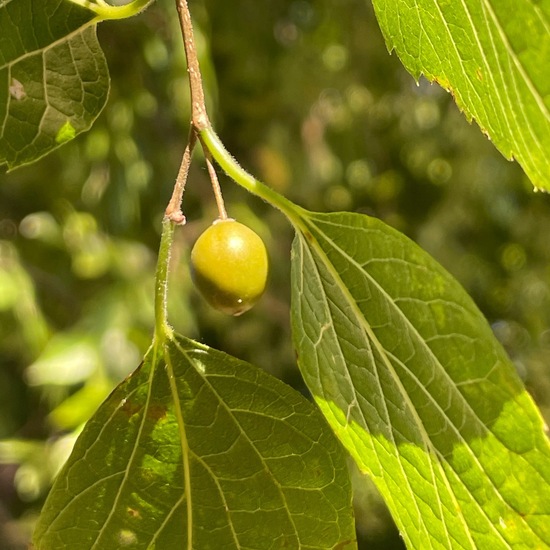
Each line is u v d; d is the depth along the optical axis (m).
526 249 0.60
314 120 0.53
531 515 0.20
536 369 0.55
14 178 0.47
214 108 0.39
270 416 0.21
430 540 0.21
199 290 0.21
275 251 0.50
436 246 0.57
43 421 0.56
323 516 0.21
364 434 0.21
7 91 0.22
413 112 0.56
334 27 0.50
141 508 0.21
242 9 0.48
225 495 0.21
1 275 0.41
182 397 0.21
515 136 0.20
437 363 0.20
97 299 0.41
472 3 0.19
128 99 0.42
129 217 0.44
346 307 0.20
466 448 0.20
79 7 0.21
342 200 0.56
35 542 0.21
